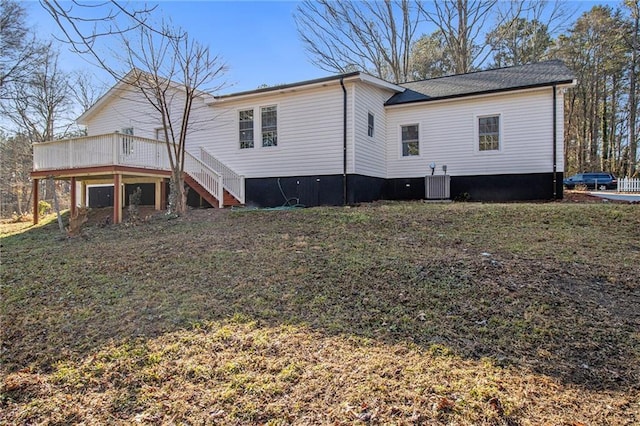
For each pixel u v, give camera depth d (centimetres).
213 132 1276
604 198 1142
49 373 293
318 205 1127
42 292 469
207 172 1134
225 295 415
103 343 330
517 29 2456
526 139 1135
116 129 1441
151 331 344
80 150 1046
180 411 237
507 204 912
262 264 510
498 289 389
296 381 257
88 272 531
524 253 505
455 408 222
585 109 3084
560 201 1066
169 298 418
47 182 2344
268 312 367
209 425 222
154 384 267
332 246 584
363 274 450
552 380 249
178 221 898
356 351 291
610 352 282
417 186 1275
